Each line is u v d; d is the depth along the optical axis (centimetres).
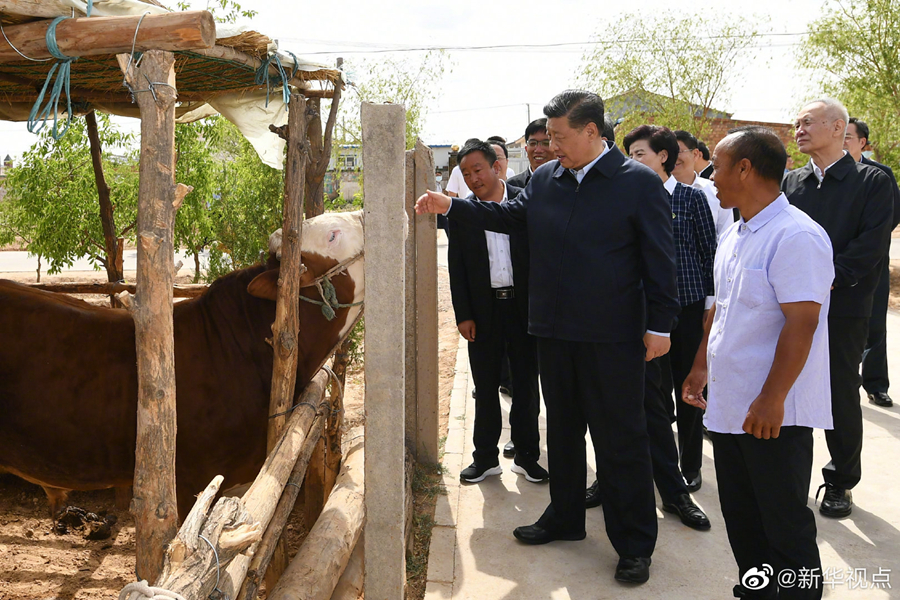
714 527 357
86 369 280
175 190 196
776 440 244
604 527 361
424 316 412
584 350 305
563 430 327
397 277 223
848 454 357
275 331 284
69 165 797
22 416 275
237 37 255
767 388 234
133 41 188
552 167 320
